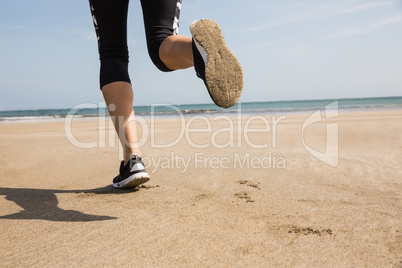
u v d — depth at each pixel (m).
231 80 1.28
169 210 1.60
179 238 1.25
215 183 2.17
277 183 2.13
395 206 1.60
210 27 1.30
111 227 1.37
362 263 1.04
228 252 1.13
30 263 1.06
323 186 2.02
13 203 1.76
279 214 1.52
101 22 1.79
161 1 1.64
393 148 3.37
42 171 2.69
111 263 1.06
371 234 1.27
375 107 20.47
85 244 1.21
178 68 1.66
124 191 2.00
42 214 1.56
